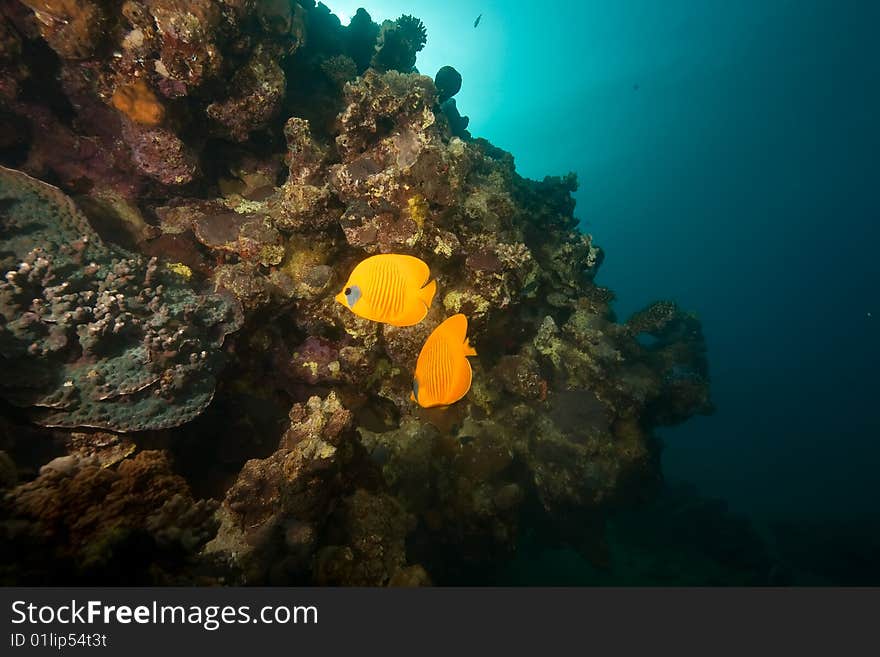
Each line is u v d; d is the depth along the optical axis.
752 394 17.55
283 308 1.67
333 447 1.20
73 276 1.23
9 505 0.81
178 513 0.95
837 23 16.09
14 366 1.06
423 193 1.57
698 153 21.89
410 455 1.76
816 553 5.07
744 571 3.91
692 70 20.77
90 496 0.88
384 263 0.78
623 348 2.57
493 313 1.79
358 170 1.67
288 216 1.63
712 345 23.44
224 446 1.46
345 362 1.68
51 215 1.34
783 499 8.15
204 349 1.33
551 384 2.29
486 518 1.77
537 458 2.17
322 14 2.83
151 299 1.34
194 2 1.45
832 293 21.27
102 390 1.12
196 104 1.72
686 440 11.77
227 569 1.09
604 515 2.53
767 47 17.95
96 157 1.76
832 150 18.48
